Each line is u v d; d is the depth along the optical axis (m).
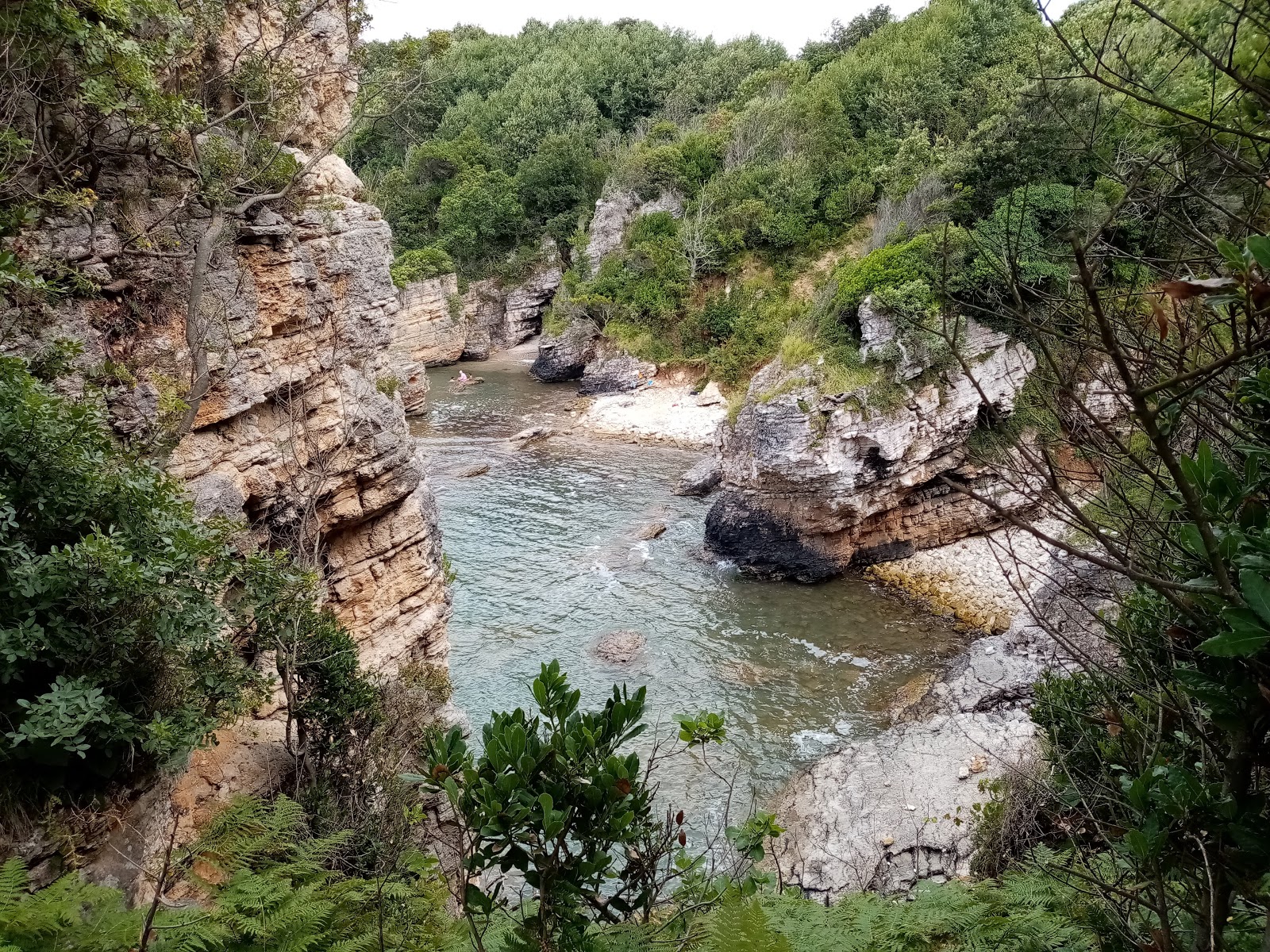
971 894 7.93
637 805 4.71
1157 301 3.07
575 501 39.81
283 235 14.44
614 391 58.09
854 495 31.61
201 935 5.02
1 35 9.47
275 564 11.84
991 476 4.34
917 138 41.97
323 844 6.75
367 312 17.42
